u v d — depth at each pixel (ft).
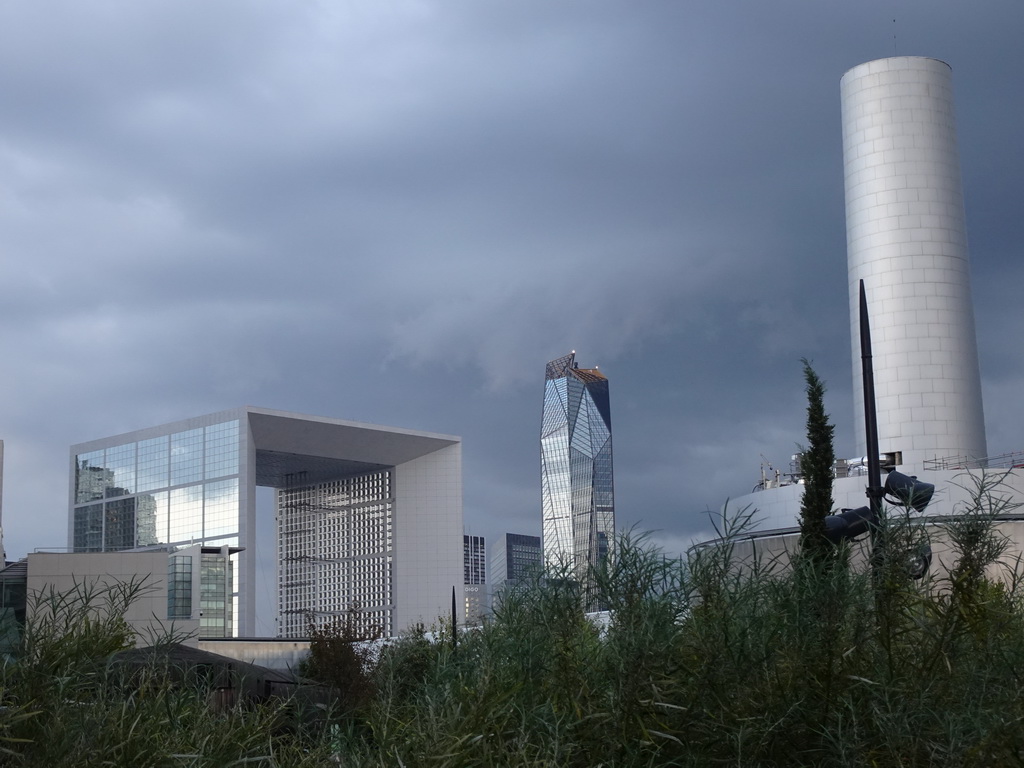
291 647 397.19
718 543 21.24
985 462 188.03
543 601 20.39
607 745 18.17
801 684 18.84
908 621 19.97
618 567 20.15
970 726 17.21
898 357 246.47
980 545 20.75
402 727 16.84
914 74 256.73
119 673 17.12
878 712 17.61
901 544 20.90
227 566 490.49
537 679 19.45
